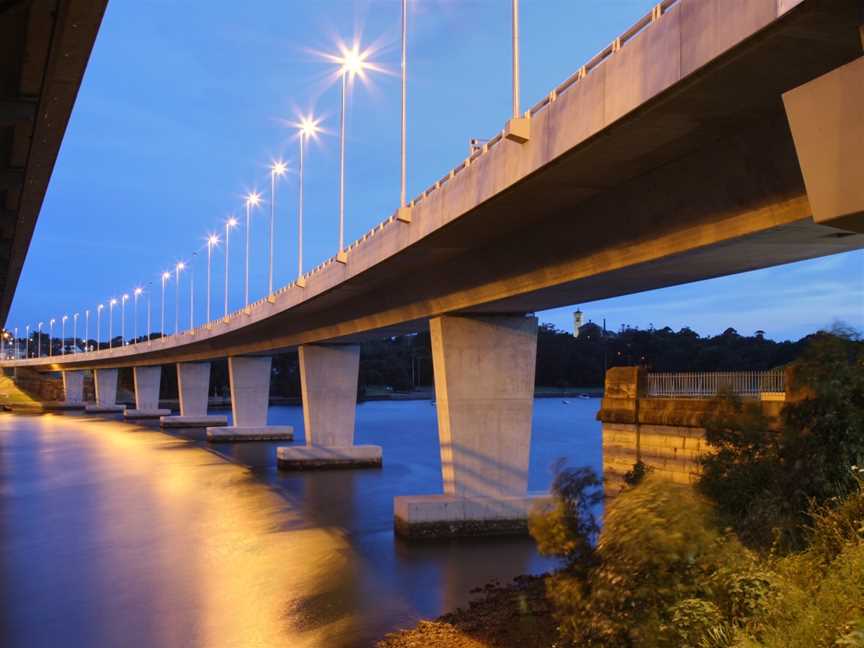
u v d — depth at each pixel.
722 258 19.55
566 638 11.39
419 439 75.81
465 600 21.52
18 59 17.31
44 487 46.38
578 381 149.38
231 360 80.31
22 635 19.64
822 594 9.20
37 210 28.81
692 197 17.59
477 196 21.98
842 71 9.38
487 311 32.25
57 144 21.98
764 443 15.12
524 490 32.44
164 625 20.25
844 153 9.39
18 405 162.75
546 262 24.69
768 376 24.02
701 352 108.25
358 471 52.88
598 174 18.72
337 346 56.78
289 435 78.06
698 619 9.27
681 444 25.44
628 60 14.56
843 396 13.18
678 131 15.53
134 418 124.19
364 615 20.56
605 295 27.44
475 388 32.41
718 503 14.09
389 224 30.44
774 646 8.50
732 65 12.30
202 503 39.84
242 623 20.27
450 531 30.64
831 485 12.56
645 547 10.09
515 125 18.83
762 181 15.56
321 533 31.81
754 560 10.62
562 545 12.13
